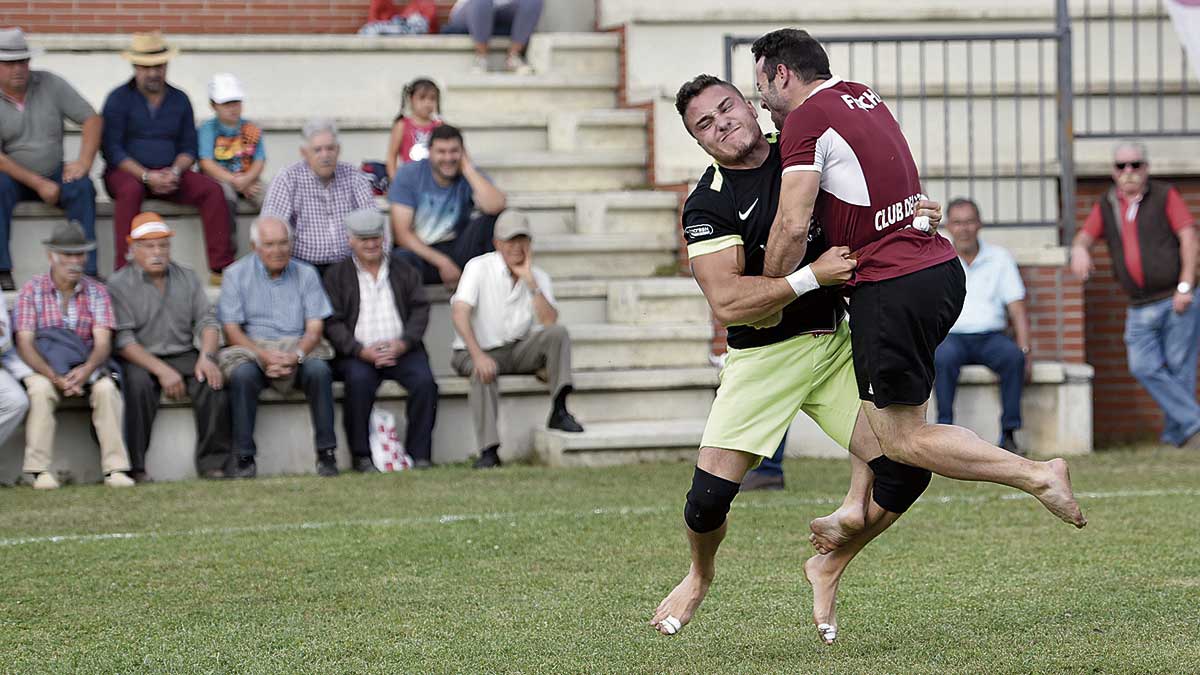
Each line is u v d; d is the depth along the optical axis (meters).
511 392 26.25
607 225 30.36
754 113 12.33
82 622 14.20
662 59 32.47
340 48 32.59
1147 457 26.62
